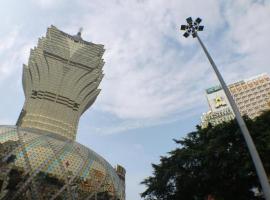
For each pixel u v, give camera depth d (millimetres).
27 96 167875
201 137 41000
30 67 174250
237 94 191000
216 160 35812
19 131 117375
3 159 99312
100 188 109438
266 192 16812
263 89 184125
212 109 194875
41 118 159375
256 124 34500
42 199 94812
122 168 159750
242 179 35656
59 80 172875
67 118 165625
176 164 40469
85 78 180375
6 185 92500
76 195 101625
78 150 120062
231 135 35438
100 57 193000
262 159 32375
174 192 42125
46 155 107688
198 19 31312
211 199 38812
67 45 186250
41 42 182625
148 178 43844
